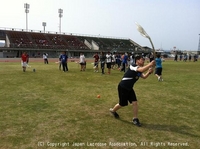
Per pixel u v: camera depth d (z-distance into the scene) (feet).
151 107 22.98
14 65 84.89
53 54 193.36
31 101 24.50
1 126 16.52
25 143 13.73
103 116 19.44
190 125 17.61
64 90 31.63
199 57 256.32
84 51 209.46
